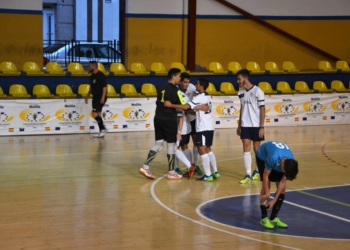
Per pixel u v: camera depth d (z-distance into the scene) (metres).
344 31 21.73
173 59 20.06
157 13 19.69
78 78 17.17
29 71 16.95
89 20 33.97
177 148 10.30
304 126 18.17
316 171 11.20
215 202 8.66
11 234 6.91
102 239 6.76
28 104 15.46
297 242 6.73
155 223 7.47
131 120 16.47
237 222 7.57
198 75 18.31
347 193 9.37
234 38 20.61
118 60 22.45
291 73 19.25
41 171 10.82
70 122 15.89
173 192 9.28
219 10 20.31
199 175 10.72
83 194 9.05
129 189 9.45
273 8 20.89
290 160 6.62
